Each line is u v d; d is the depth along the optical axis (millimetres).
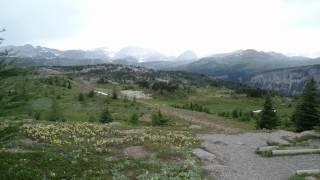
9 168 24891
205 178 28734
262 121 79375
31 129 44438
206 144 44250
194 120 114938
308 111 65812
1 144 18188
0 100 16359
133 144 41062
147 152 37000
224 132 55438
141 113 133625
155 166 31641
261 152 39844
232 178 29734
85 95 179000
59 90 180750
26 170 24938
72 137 43969
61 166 27984
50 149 35438
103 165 30250
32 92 17312
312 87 66625
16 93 16766
